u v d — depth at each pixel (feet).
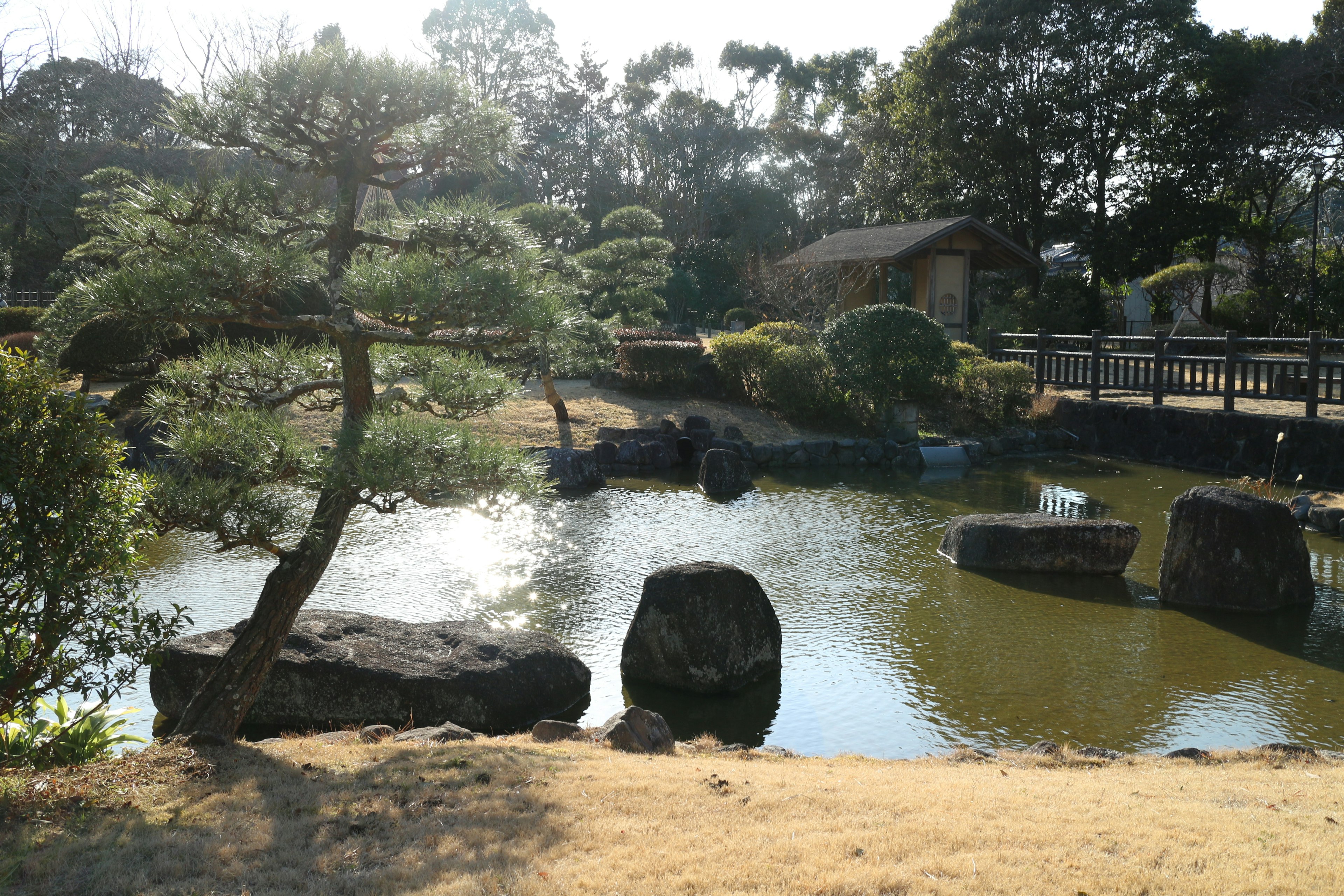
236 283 17.02
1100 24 118.62
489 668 24.21
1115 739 22.30
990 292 136.67
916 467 64.69
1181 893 11.25
